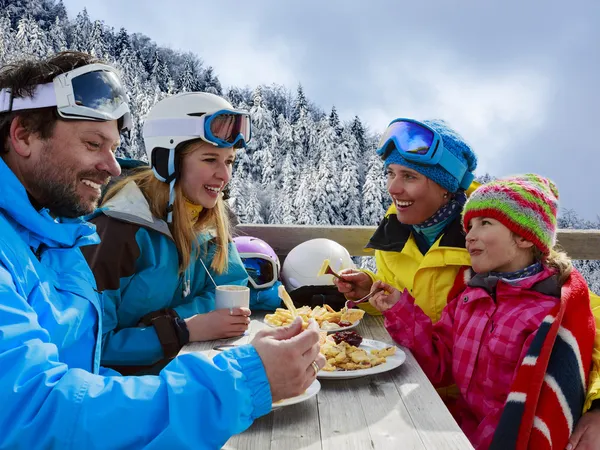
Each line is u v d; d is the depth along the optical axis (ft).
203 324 6.50
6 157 4.09
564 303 5.68
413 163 7.48
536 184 6.33
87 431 2.86
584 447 5.47
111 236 6.72
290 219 156.04
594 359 5.79
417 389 4.93
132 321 7.04
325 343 5.63
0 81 4.00
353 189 144.56
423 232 7.88
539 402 5.52
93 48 205.98
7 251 3.51
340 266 8.99
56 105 3.92
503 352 6.00
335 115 152.87
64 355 4.18
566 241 10.25
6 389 2.83
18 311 3.04
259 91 182.91
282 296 5.96
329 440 3.93
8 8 205.36
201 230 7.61
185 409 2.96
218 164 7.28
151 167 7.20
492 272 6.43
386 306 6.68
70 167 4.06
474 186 8.04
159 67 210.38
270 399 3.24
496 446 5.48
